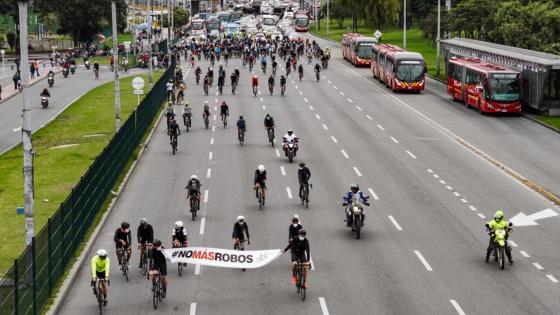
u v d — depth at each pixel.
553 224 59.12
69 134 101.94
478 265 49.81
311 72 164.88
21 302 38.38
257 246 54.19
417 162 81.06
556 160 82.31
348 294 45.00
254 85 130.25
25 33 46.66
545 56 112.44
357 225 55.41
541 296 44.34
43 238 43.34
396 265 49.97
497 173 76.38
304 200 64.62
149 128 101.50
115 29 96.38
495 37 155.25
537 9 145.00
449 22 185.25
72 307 43.69
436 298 44.16
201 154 86.50
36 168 81.56
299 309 42.81
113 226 59.50
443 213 62.12
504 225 49.91
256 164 81.00
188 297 44.84
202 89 139.38
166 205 65.56
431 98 128.75
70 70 180.12
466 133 97.50
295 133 97.81
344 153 85.88
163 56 187.00
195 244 54.62
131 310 42.97
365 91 136.88
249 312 42.47
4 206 66.62
